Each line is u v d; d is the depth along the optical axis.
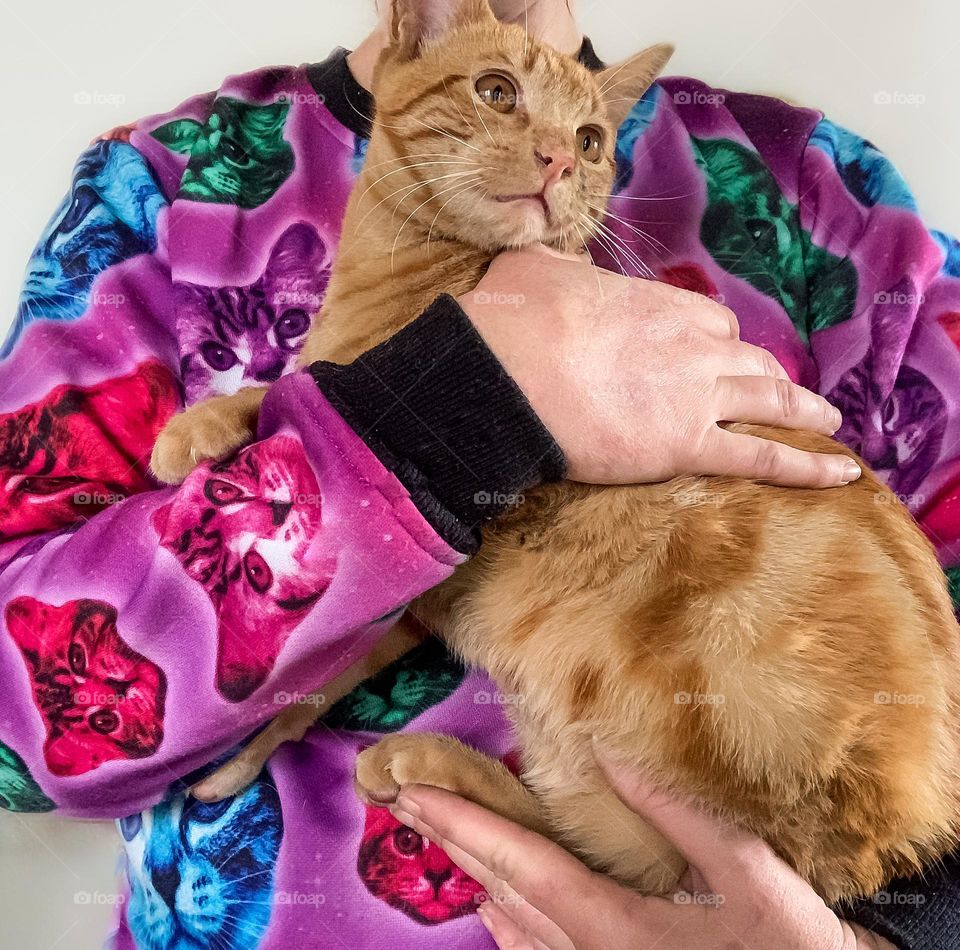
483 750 1.07
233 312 1.18
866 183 1.41
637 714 0.94
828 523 0.98
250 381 1.18
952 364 1.30
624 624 0.96
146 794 0.91
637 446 0.87
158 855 1.02
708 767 0.89
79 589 0.81
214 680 0.79
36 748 0.82
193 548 0.79
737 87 1.64
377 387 0.77
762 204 1.33
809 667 0.90
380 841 0.98
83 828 1.46
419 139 1.15
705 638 0.92
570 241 1.25
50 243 1.20
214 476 0.81
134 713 0.80
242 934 0.95
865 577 0.95
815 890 0.88
